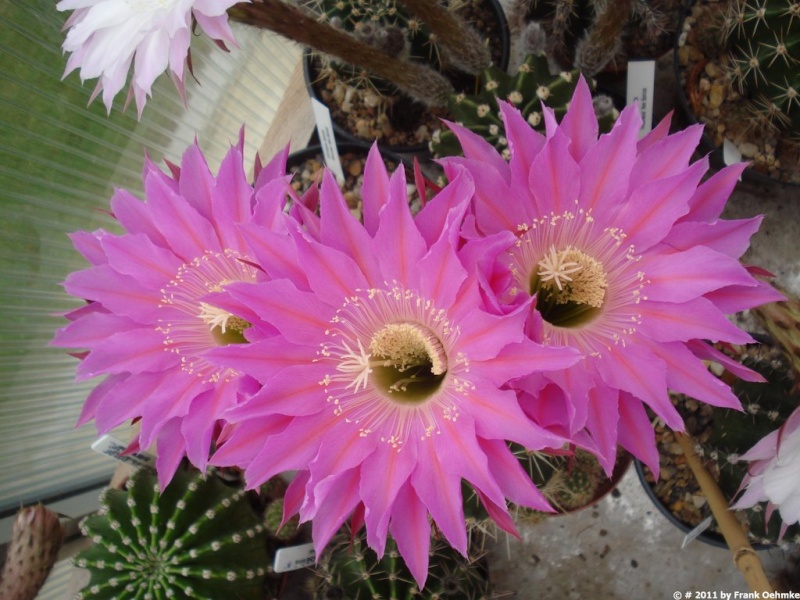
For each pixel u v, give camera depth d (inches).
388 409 9.3
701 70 16.5
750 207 17.2
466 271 8.3
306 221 9.4
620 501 17.1
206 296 8.9
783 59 13.9
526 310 8.0
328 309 9.1
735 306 9.4
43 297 19.7
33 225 19.1
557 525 17.3
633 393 9.4
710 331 9.1
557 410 8.9
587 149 9.7
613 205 9.4
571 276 9.9
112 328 10.9
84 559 13.5
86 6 10.7
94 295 10.6
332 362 9.2
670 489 15.8
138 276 10.6
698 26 16.5
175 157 21.8
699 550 16.7
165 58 9.7
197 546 13.2
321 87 17.7
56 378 20.3
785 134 15.5
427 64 16.2
